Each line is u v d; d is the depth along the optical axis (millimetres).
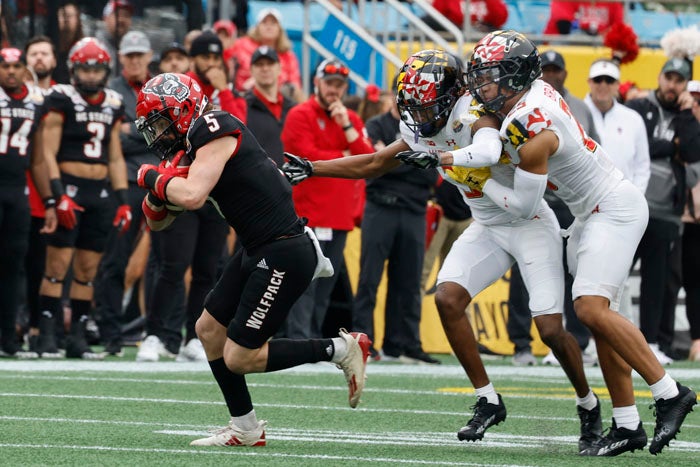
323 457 18062
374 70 46500
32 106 34094
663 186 37625
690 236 39562
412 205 35969
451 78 19266
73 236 35000
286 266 18906
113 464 16969
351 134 34500
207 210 34312
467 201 20875
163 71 36438
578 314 19594
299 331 34594
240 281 19344
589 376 33688
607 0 50531
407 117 19531
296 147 34562
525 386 30422
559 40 50719
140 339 42375
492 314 41344
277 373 33156
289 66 45188
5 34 41875
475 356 20516
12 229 34500
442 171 20281
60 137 34750
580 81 48250
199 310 34875
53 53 37594
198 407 24656
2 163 34000
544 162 19031
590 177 19719
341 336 19719
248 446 19250
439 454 18781
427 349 41281
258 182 18859
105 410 23828
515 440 21250
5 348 35625
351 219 35812
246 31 51719
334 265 35656
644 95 40062
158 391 27391
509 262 20984
